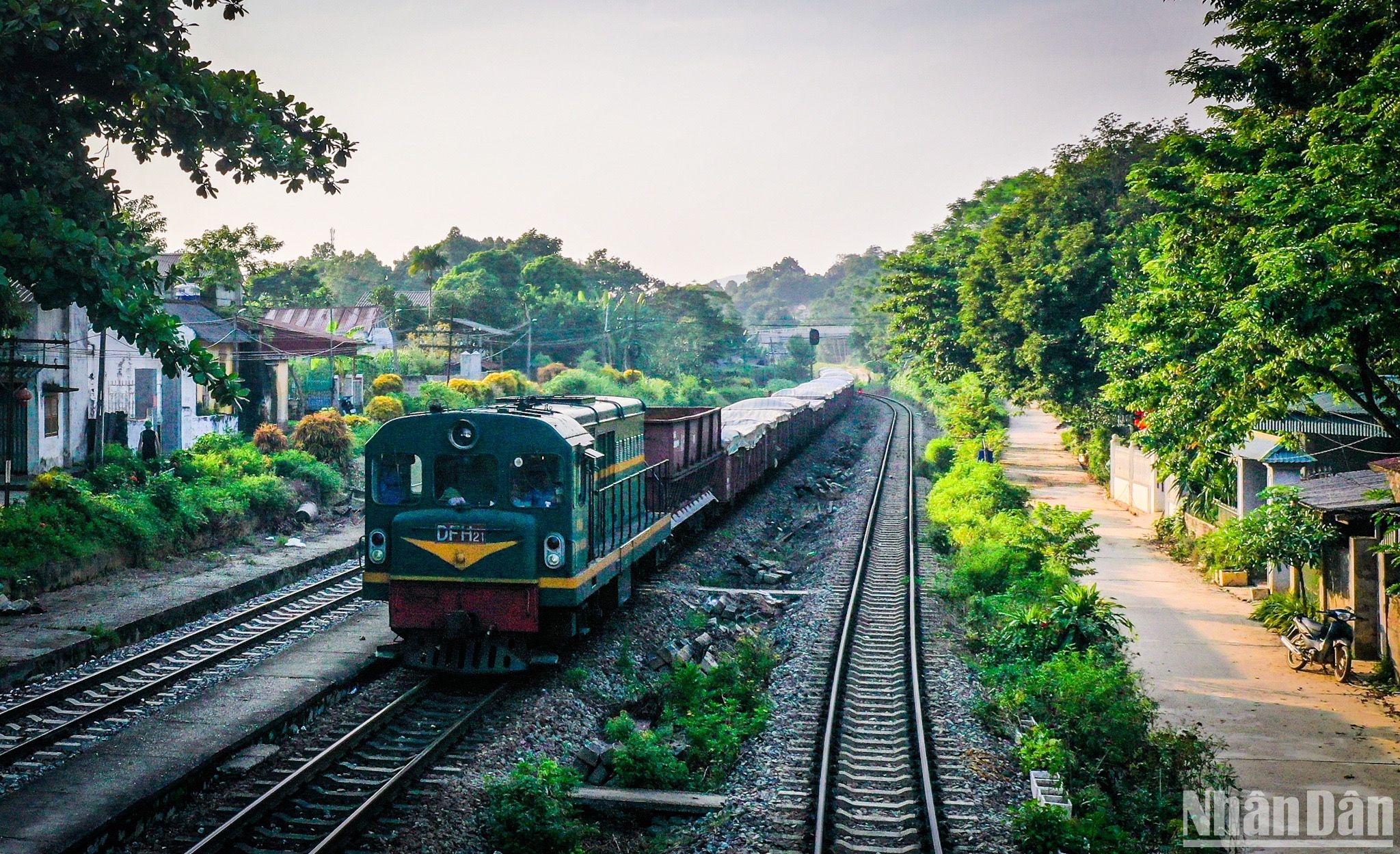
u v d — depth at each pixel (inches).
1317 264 401.1
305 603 706.2
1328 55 533.6
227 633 625.3
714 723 472.4
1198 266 514.0
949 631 667.4
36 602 639.1
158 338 477.7
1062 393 1184.2
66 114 521.7
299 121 578.6
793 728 482.6
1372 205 402.6
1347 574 610.5
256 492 928.3
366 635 596.7
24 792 366.0
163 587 710.5
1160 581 830.5
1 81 487.2
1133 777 425.1
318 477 1059.3
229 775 399.5
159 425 1101.1
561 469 509.4
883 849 364.5
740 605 754.2
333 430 1167.6
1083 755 437.7
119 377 1034.7
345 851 346.3
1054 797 401.4
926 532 1031.0
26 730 450.3
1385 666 565.0
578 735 476.7
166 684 514.3
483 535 503.5
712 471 1022.4
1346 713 514.0
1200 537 869.8
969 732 481.7
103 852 342.6
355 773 410.0
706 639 641.0
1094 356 1106.7
